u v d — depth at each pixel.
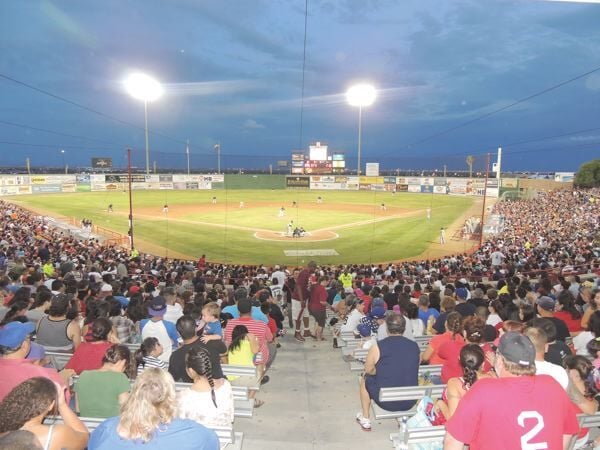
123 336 8.70
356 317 10.06
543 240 35.88
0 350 4.63
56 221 48.03
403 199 76.19
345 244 38.59
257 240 39.72
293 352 10.59
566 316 9.80
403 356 5.64
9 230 35.53
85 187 80.94
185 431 3.10
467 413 3.11
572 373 5.02
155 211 57.59
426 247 37.91
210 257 33.44
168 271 22.69
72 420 3.76
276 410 6.91
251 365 6.60
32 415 3.17
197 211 58.25
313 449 5.63
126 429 3.00
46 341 7.18
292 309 14.66
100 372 4.81
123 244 37.25
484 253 32.12
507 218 53.38
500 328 8.21
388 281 19.16
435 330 8.91
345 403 7.18
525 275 20.91
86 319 8.63
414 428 4.51
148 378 3.12
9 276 15.49
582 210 56.28
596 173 87.12
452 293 11.84
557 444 3.08
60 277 16.67
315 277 17.33
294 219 52.31
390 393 5.34
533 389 3.13
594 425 4.66
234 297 11.38
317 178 94.38
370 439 5.90
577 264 24.27
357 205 67.75
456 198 78.31
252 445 5.70
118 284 14.40
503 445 3.03
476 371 4.49
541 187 87.38
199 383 4.61
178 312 9.84
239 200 72.56
